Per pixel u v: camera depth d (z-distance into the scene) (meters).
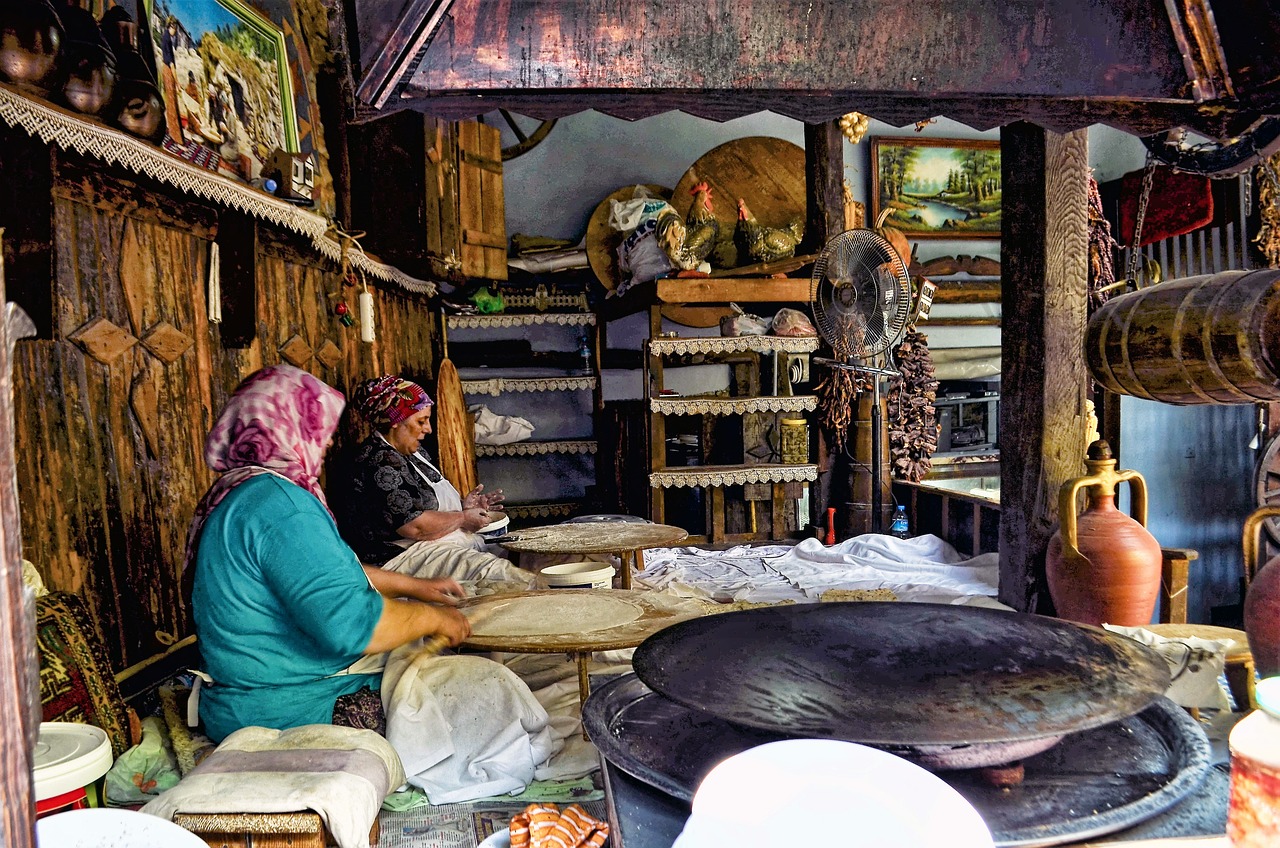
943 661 1.49
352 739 2.00
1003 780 1.32
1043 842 1.13
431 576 3.55
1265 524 5.28
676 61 1.83
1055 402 3.76
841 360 5.81
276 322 3.63
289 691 2.24
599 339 6.77
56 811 1.55
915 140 7.54
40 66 2.11
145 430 2.69
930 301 6.19
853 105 1.93
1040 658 1.50
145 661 2.65
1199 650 2.36
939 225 7.66
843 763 1.02
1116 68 1.88
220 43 3.47
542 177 7.10
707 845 0.90
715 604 2.96
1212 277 2.70
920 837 0.89
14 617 0.58
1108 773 1.35
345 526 3.86
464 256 5.63
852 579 5.06
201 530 2.30
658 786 1.29
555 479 7.12
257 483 2.24
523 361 6.79
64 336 2.34
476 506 4.48
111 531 2.51
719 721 1.58
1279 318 2.39
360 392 4.03
